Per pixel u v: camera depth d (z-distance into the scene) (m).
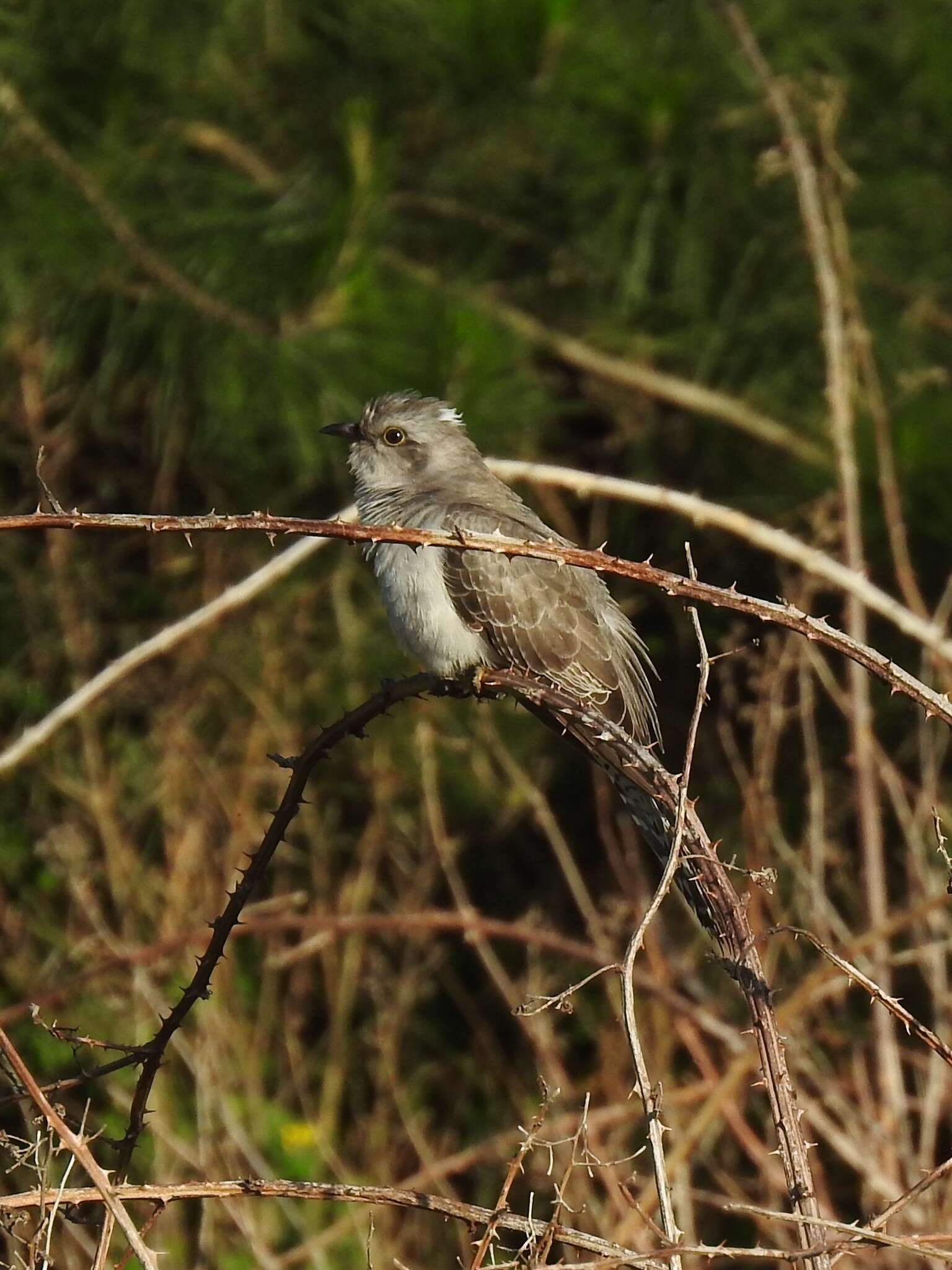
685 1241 6.76
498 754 14.48
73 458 15.45
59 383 14.82
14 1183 9.85
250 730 14.89
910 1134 12.08
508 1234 11.86
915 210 13.96
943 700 6.27
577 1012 14.16
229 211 13.60
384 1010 14.12
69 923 14.19
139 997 13.51
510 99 13.44
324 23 14.13
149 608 15.29
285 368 13.07
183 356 13.48
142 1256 5.71
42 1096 5.87
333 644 15.02
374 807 14.80
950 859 6.63
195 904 14.34
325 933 11.62
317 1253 11.58
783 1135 5.95
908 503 13.38
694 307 14.17
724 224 13.84
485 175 14.34
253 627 14.93
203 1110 12.27
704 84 13.41
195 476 15.02
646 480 14.85
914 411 13.55
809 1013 12.36
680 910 14.35
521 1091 13.68
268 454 14.41
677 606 14.84
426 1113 13.87
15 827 14.87
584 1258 9.52
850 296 11.77
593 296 14.53
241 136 14.51
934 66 13.87
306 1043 14.54
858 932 12.81
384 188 13.23
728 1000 13.29
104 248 13.48
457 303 13.73
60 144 13.77
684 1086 12.35
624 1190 6.30
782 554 9.30
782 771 14.30
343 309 13.18
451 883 13.01
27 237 13.44
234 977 14.07
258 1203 12.33
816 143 13.14
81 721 14.73
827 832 13.77
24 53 13.57
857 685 11.32
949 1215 10.09
